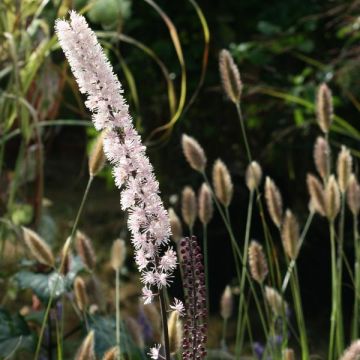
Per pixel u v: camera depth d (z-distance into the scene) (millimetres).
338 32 2746
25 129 1929
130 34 2943
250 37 3018
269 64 2936
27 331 1652
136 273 3189
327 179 1651
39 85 2045
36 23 2047
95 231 3613
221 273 2916
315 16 2684
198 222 2920
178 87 2965
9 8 2037
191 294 1196
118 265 1497
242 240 2928
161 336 1466
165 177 3043
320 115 1631
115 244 1502
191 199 1548
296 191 2902
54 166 4695
